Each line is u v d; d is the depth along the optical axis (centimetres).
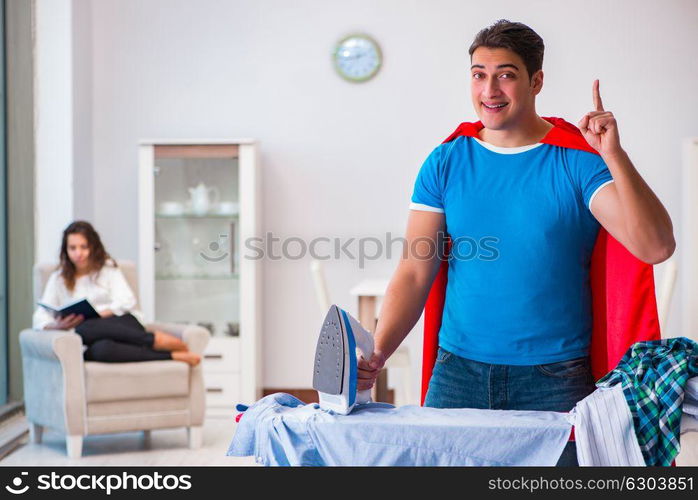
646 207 162
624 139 551
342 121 568
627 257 197
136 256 575
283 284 570
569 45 552
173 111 574
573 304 186
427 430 153
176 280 538
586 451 149
